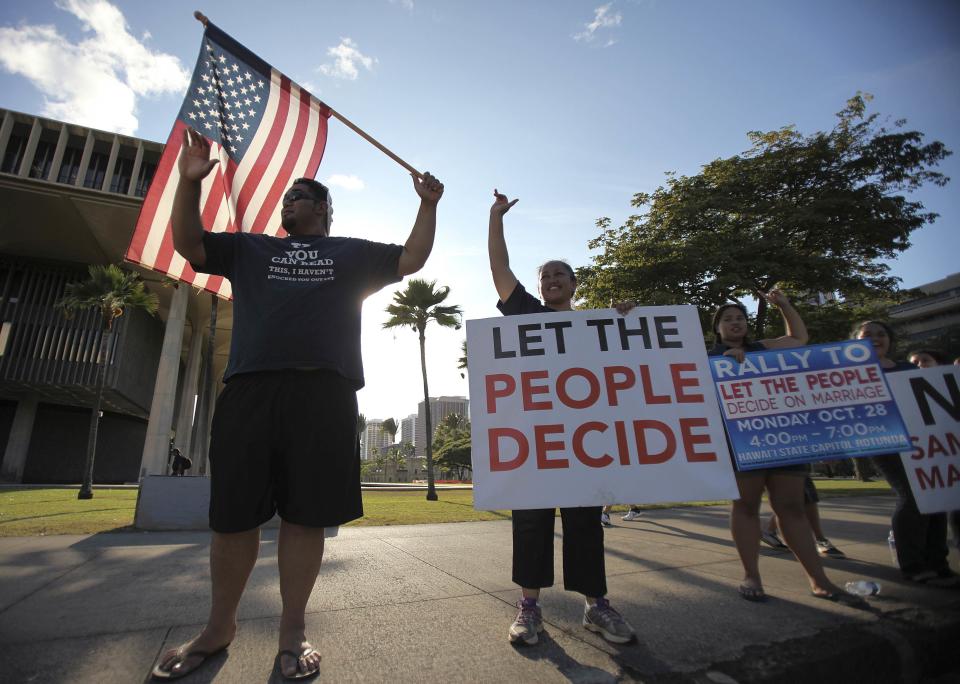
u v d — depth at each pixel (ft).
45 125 91.09
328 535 15.58
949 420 8.83
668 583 8.86
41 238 97.04
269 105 12.75
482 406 6.64
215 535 5.26
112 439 130.00
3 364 95.91
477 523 19.89
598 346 6.89
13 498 37.68
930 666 6.06
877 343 9.86
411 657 5.32
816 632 6.08
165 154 12.34
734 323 9.59
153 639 5.75
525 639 5.69
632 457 6.38
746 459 7.73
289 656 4.87
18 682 4.53
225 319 124.88
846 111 54.19
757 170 56.24
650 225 59.72
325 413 5.43
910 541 9.09
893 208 50.39
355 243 6.33
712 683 4.77
